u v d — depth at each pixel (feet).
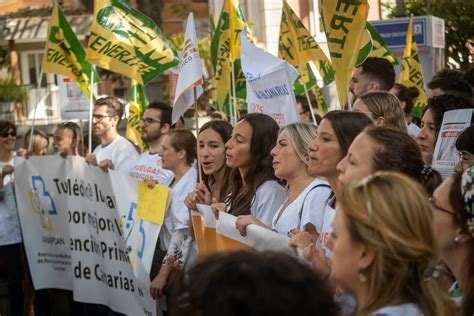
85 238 25.40
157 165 25.84
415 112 33.81
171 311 7.14
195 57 21.44
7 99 79.71
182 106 22.03
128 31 27.45
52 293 27.55
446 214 11.12
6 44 91.15
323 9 23.30
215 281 6.31
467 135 15.56
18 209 27.20
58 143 30.50
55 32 28.86
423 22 41.73
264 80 22.13
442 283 10.68
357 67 25.54
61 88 32.65
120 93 81.10
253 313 6.18
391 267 9.19
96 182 24.66
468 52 62.13
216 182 21.07
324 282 6.44
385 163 12.55
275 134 19.17
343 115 15.30
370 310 9.27
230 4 27.89
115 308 24.29
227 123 21.08
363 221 9.17
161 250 23.21
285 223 16.60
